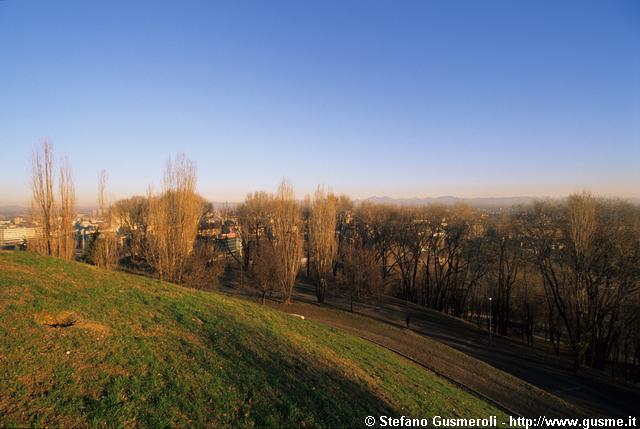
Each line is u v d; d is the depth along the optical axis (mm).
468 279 49625
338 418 8742
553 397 18641
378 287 39688
